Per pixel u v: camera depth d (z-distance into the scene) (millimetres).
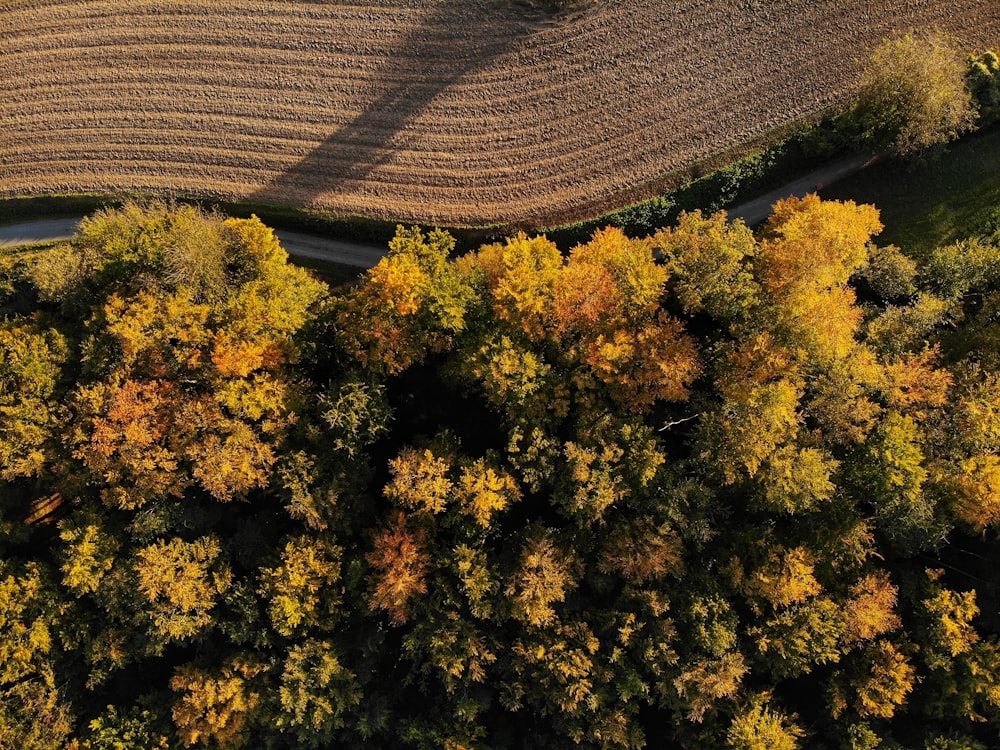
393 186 57125
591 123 56062
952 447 47438
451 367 49125
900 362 47688
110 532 52219
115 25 59750
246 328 48219
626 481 46938
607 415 46750
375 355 48344
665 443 50375
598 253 47812
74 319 53750
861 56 54719
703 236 47688
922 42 53969
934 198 53406
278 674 52656
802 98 54719
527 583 45969
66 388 51250
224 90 58969
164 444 49469
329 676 49406
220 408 48719
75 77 59562
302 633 50000
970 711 46781
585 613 48531
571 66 56312
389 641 55531
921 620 48469
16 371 49812
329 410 48094
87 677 55594
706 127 55281
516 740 53375
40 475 50844
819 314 45656
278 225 58156
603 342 45594
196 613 50719
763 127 54781
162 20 59594
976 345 48906
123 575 50938
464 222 56250
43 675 52875
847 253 46469
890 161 53406
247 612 50000
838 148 53156
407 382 54812
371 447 55406
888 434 46094
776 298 46812
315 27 58594
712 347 48656
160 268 49938
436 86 57312
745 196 55000
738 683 47344
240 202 57875
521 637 48906
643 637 47438
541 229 55719
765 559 47062
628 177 55531
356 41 58156
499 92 56812
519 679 49562
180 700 52000
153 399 48594
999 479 44594
